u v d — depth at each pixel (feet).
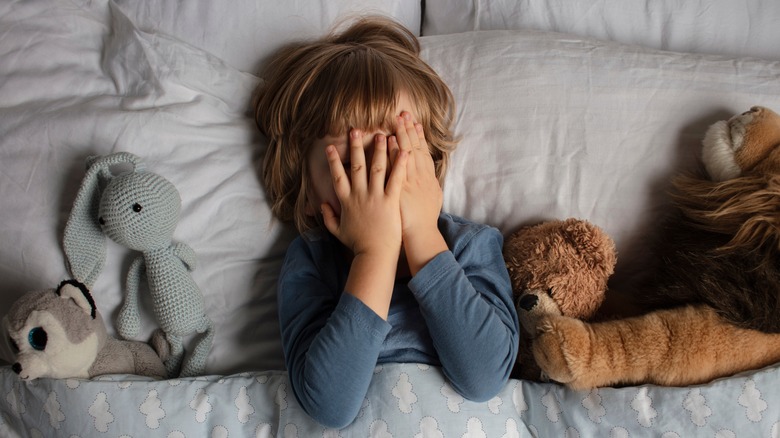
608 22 3.47
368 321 2.39
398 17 3.55
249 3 3.25
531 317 2.61
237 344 2.92
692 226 2.64
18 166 2.76
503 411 2.49
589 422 2.43
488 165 3.02
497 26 3.56
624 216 2.89
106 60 3.04
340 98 2.67
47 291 2.41
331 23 3.34
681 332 2.38
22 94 2.91
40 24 3.01
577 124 2.96
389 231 2.53
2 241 2.70
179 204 2.62
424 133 2.89
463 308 2.42
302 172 2.87
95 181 2.59
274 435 2.52
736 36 3.41
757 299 2.29
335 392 2.34
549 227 2.75
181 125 2.92
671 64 3.01
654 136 2.90
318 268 2.88
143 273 2.76
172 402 2.52
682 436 2.31
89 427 2.45
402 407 2.42
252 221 2.97
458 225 2.85
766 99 2.90
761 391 2.29
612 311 2.77
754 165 2.54
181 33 3.23
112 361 2.65
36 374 2.34
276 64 3.16
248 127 3.09
